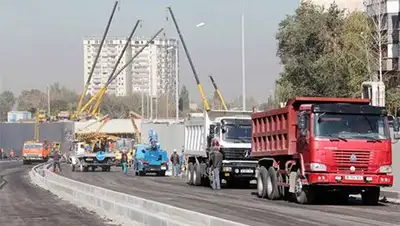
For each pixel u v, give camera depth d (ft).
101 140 241.76
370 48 210.38
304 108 84.33
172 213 60.44
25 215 80.74
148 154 199.11
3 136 426.92
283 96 212.43
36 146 329.52
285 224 61.16
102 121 282.36
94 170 246.68
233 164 124.77
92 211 85.20
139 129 310.65
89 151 237.86
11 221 73.67
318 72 205.98
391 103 194.49
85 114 362.12
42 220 74.49
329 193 96.27
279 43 218.38
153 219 58.44
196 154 139.54
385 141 82.23
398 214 71.56
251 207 81.46
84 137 240.53
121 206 72.33
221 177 127.03
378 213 72.95
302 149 84.02
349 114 82.58
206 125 134.00
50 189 134.51
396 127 84.69
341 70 204.33
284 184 91.09
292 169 88.33
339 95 204.03
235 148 124.77
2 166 297.12
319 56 212.23
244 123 126.62
